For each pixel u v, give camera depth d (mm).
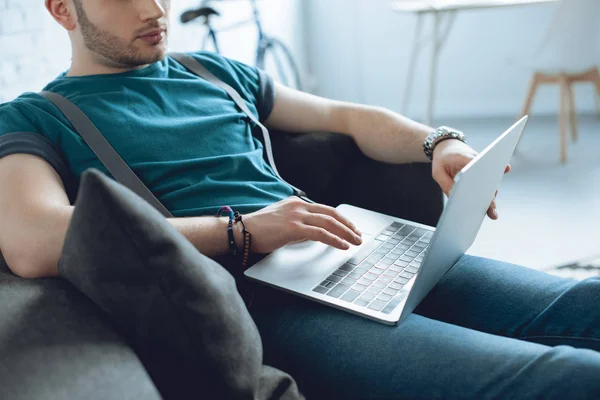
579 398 788
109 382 680
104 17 1177
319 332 959
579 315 1008
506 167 1118
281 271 1044
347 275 1040
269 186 1265
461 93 3682
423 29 3607
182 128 1222
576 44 2773
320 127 1462
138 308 759
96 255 741
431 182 1386
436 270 999
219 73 1398
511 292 1097
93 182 715
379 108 1445
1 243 978
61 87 1219
